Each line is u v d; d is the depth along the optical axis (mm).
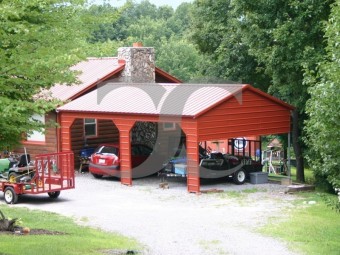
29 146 27781
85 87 27281
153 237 14805
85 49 10969
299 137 24625
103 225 16312
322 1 21891
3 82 9547
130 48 29359
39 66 9438
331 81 14508
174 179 25391
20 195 21125
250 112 23922
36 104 9438
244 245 13945
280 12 23375
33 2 9602
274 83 24781
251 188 23234
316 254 13094
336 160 14719
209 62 33719
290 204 19906
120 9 12273
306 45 22734
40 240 12812
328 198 16781
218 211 18562
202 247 13680
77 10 11188
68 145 26062
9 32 9727
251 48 24922
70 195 21438
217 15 32781
